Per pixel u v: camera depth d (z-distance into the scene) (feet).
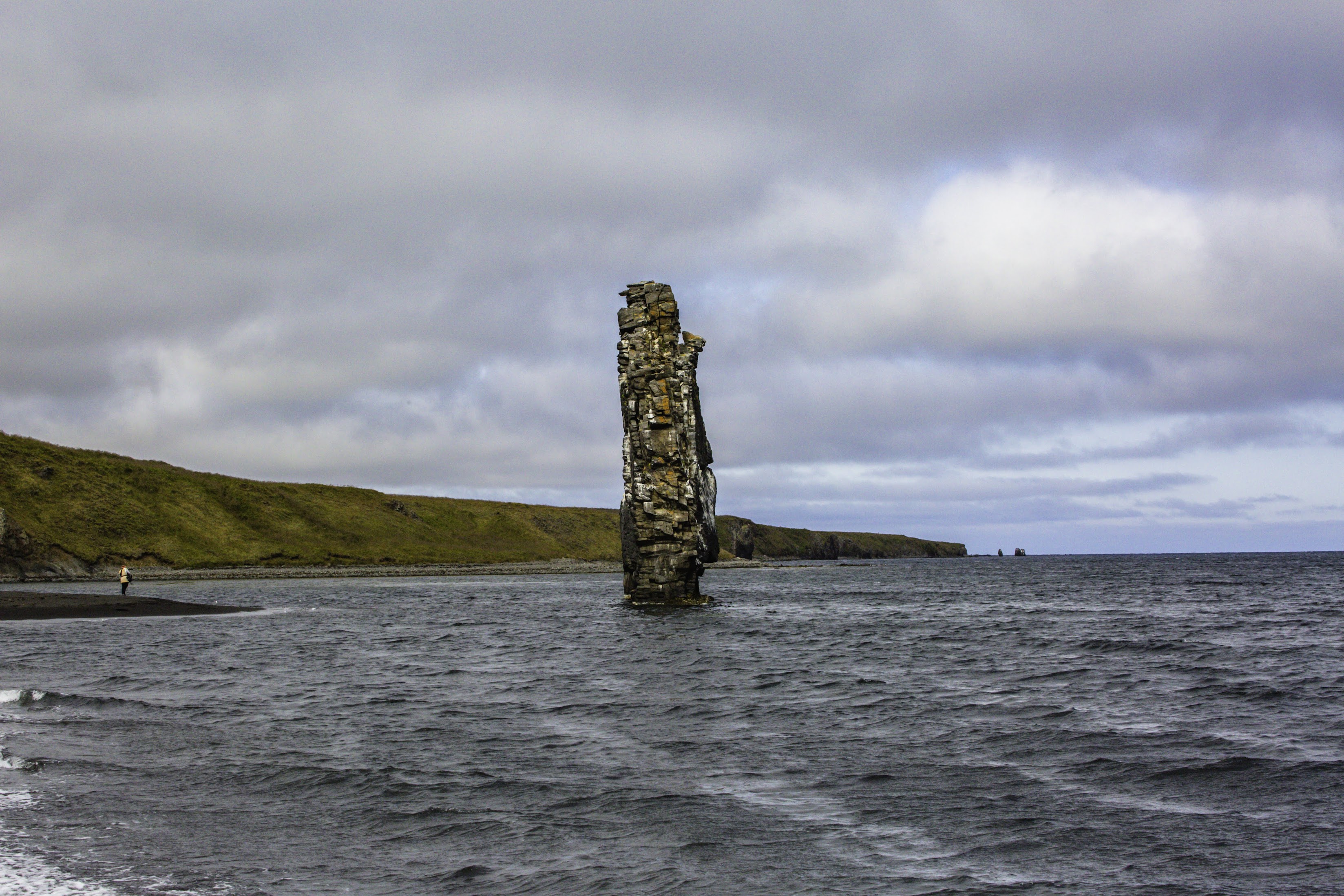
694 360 249.14
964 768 60.34
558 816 50.52
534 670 109.70
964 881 41.24
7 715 78.38
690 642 144.87
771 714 80.18
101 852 44.86
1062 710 80.07
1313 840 45.47
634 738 69.97
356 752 65.21
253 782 57.11
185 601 244.01
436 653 128.06
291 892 40.11
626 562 229.25
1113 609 218.38
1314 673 99.76
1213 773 57.67
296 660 119.24
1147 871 42.09
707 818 50.08
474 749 66.23
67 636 150.00
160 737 69.92
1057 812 50.78
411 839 46.91
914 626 171.22
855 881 41.39
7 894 39.32
